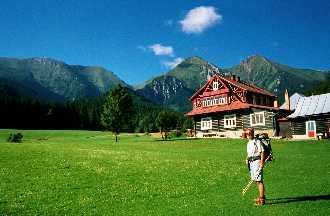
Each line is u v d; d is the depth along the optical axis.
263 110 69.06
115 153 35.97
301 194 15.45
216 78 75.62
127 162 27.97
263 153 14.09
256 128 68.44
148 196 16.48
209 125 75.38
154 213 13.38
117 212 13.73
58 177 20.94
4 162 26.09
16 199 15.83
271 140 57.69
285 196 15.24
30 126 178.62
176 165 26.86
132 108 71.31
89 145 53.19
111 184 19.23
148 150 44.94
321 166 25.36
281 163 28.09
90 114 197.25
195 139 63.59
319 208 12.76
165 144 55.75
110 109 69.75
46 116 184.25
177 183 19.55
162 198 16.05
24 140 85.94
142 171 23.58
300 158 31.72
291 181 19.25
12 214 13.69
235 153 38.84
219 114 74.00
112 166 25.48
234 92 73.12
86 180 20.17
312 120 63.16
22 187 18.22
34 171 22.81
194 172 23.42
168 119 81.69
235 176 21.84
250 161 14.24
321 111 62.28
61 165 25.45
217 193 16.72
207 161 29.94
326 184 17.58
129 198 16.12
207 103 77.06
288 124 65.94
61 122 188.88
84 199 15.85
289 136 65.56
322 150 39.38
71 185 18.89
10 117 173.38
